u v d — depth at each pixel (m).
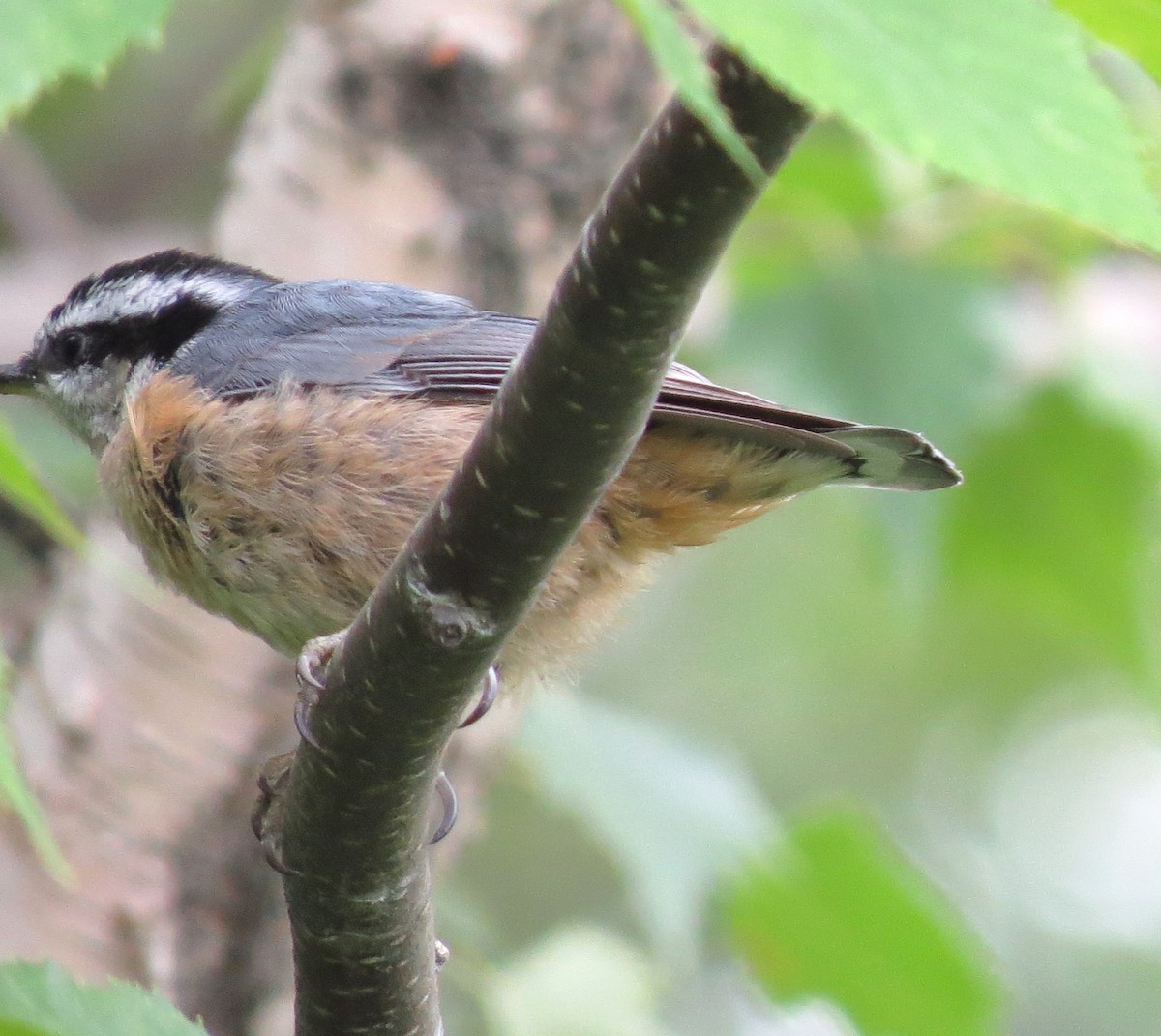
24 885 8.42
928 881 8.51
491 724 8.98
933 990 8.73
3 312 12.24
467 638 4.71
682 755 8.82
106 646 8.81
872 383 10.05
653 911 8.21
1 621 9.27
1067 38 2.36
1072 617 11.64
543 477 4.41
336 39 9.57
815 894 8.65
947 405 10.00
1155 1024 14.58
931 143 2.21
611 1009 8.40
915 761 15.28
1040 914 15.08
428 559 4.67
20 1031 3.36
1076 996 14.65
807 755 15.01
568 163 9.67
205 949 8.71
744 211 3.81
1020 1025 14.48
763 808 8.86
